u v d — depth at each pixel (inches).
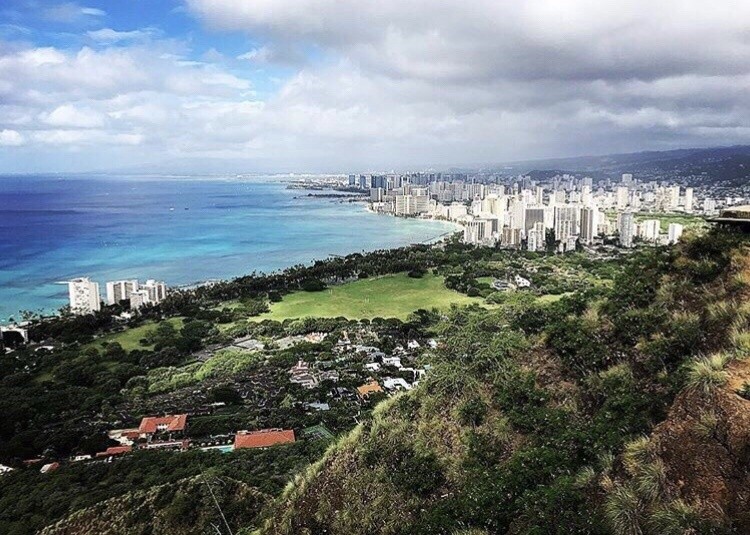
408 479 498.0
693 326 435.2
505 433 482.6
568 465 395.9
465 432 508.4
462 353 612.4
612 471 352.8
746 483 279.6
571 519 339.6
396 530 462.0
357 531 488.7
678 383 385.7
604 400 447.8
